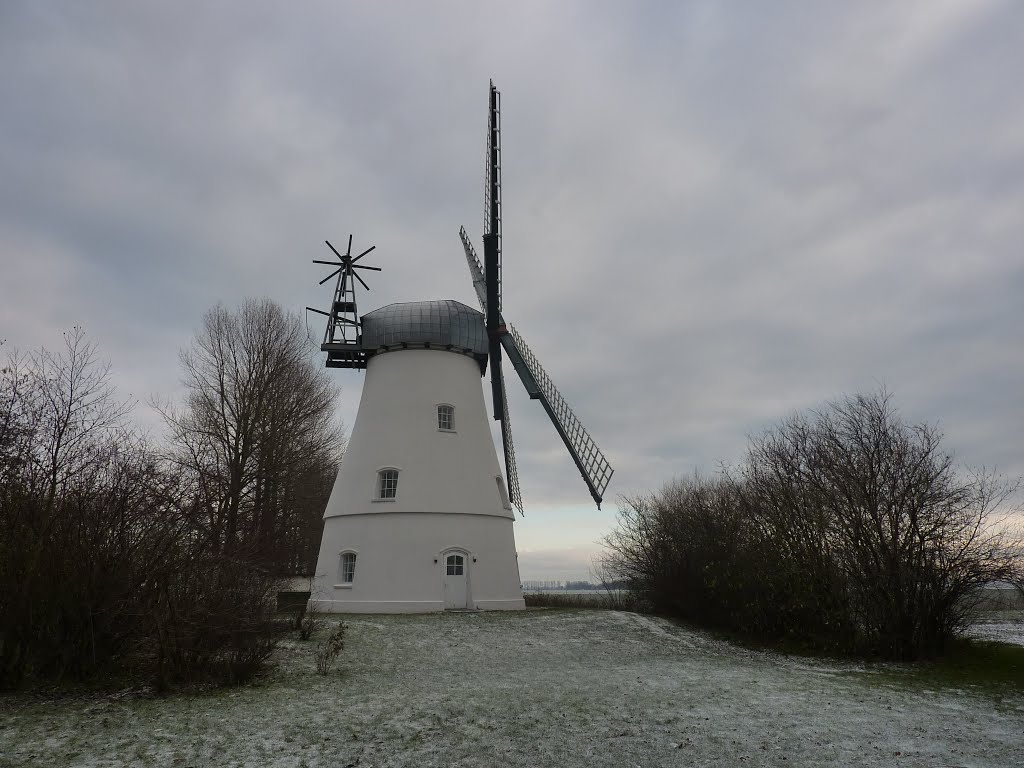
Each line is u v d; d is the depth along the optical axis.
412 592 28.66
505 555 31.48
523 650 20.81
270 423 36.19
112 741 10.31
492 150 32.22
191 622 13.94
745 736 10.96
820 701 13.61
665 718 12.02
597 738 10.80
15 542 13.13
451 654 19.80
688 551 27.97
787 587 22.30
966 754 10.15
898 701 13.77
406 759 9.77
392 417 31.70
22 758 9.48
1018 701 13.95
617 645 22.20
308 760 9.66
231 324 38.06
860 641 20.11
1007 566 18.48
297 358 39.56
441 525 29.86
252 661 14.80
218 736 10.66
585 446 34.25
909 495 19.48
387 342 32.69
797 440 23.75
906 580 19.25
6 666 12.84
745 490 29.09
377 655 19.16
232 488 31.72
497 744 10.48
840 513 20.59
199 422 35.97
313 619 22.30
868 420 20.98
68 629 13.51
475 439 32.44
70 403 16.66
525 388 34.59
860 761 9.80
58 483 14.24
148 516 14.22
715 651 21.88
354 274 33.72
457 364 33.22
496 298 32.97
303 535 41.50
